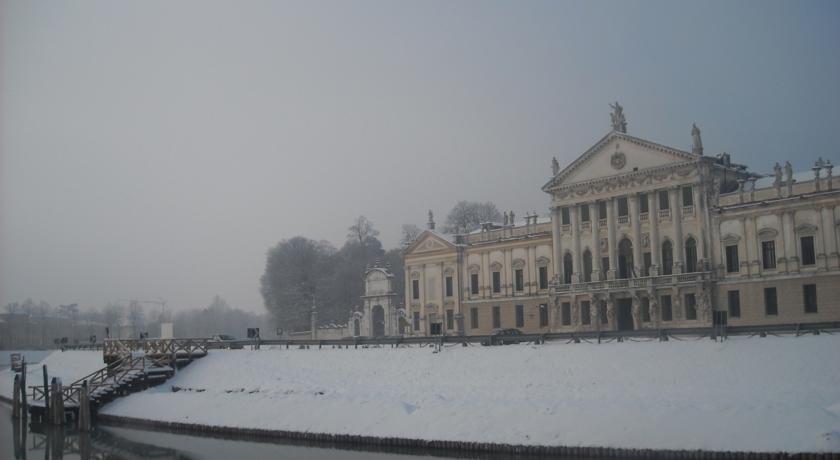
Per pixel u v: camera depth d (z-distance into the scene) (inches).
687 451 1887.3
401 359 3034.0
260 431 2596.0
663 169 3885.3
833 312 3366.1
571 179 4279.0
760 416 1920.5
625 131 4109.3
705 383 2294.5
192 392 3181.6
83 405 2886.3
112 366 3425.2
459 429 2235.5
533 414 2208.4
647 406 2103.8
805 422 1855.3
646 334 2736.2
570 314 4247.0
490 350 2871.6
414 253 5177.2
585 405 2199.8
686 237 3833.7
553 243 4365.2
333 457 2230.6
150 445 2573.8
